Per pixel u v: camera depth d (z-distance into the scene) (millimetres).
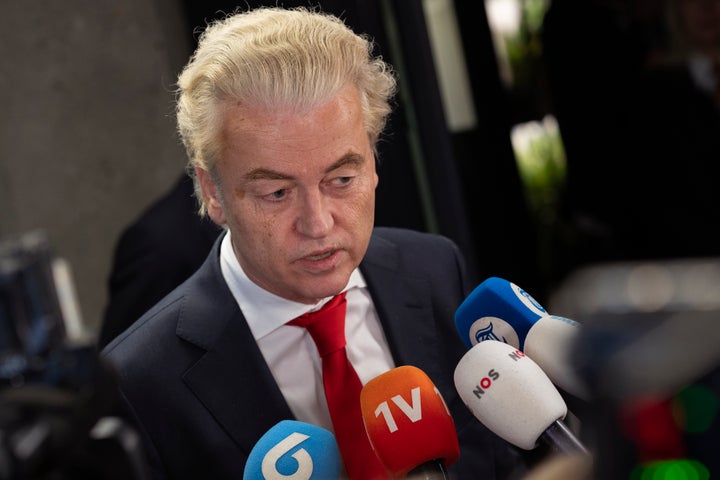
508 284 2607
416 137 5875
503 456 2908
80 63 6832
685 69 7137
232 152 2324
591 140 7535
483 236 8484
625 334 1039
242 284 2689
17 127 6809
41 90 6809
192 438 2629
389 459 2197
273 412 2625
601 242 7855
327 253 2398
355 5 5430
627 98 7324
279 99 2248
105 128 6906
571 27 7316
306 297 2461
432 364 2896
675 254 7535
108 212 6969
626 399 1044
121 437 1535
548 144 8836
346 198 2385
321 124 2273
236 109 2293
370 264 2932
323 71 2262
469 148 8227
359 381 2596
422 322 2928
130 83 6891
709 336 1003
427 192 5926
